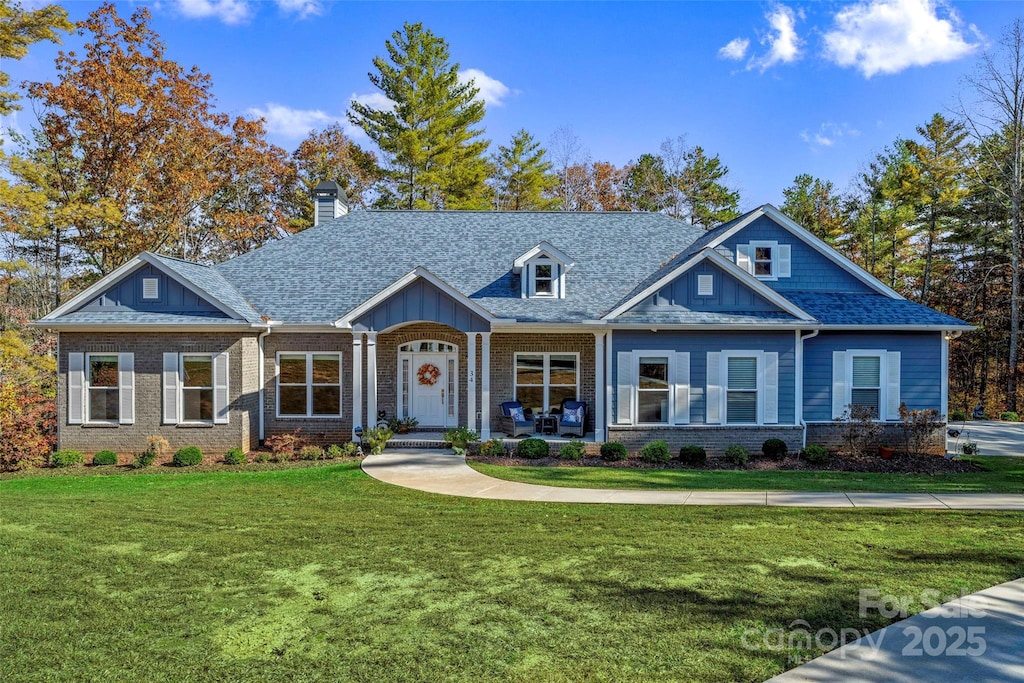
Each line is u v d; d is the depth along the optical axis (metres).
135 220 33.25
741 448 16.58
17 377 23.42
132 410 17.88
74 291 35.03
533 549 8.95
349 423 19.44
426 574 8.00
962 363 39.19
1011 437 21.55
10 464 16.81
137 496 12.86
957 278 38.78
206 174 35.59
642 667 5.60
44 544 9.42
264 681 5.47
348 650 6.00
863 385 18.50
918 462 16.31
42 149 33.56
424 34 42.12
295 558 8.67
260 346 19.12
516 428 19.25
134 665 5.79
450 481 13.80
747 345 17.67
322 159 43.09
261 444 19.14
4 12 25.30
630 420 17.64
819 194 51.78
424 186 42.00
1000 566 8.08
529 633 6.30
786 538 9.40
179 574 8.09
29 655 5.99
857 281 19.77
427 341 19.83
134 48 32.81
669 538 9.45
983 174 36.69
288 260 21.69
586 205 51.00
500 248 22.23
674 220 24.17
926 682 5.26
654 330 17.62
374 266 21.31
